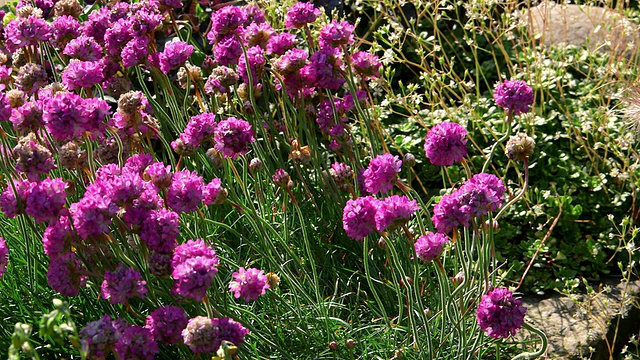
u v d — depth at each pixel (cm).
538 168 121
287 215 108
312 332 99
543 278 112
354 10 134
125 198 87
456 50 137
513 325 89
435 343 99
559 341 104
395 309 103
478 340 95
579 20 137
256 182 102
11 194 89
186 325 87
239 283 89
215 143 98
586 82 129
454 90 134
